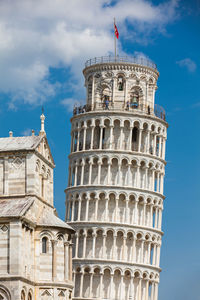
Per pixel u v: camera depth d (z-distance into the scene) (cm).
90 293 13738
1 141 9444
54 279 8850
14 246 8319
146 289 14062
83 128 14775
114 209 14188
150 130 14662
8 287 8206
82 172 14475
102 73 15000
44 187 9475
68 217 14562
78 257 14100
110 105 14788
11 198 9012
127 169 14350
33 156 9075
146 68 15000
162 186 14838
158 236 14500
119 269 13825
